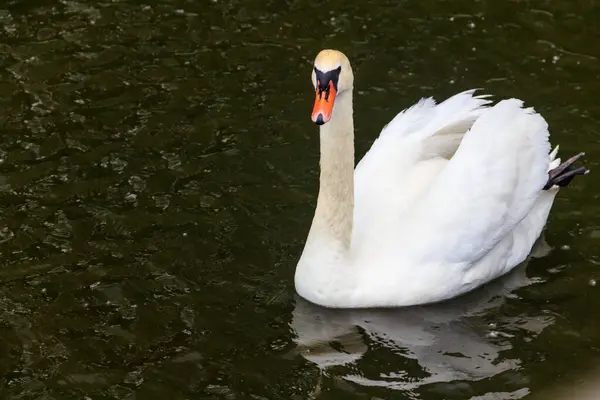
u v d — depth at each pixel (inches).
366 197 404.5
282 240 419.5
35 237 416.8
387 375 360.2
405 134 418.0
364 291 387.5
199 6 568.1
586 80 511.5
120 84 508.1
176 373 356.8
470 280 395.2
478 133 396.5
